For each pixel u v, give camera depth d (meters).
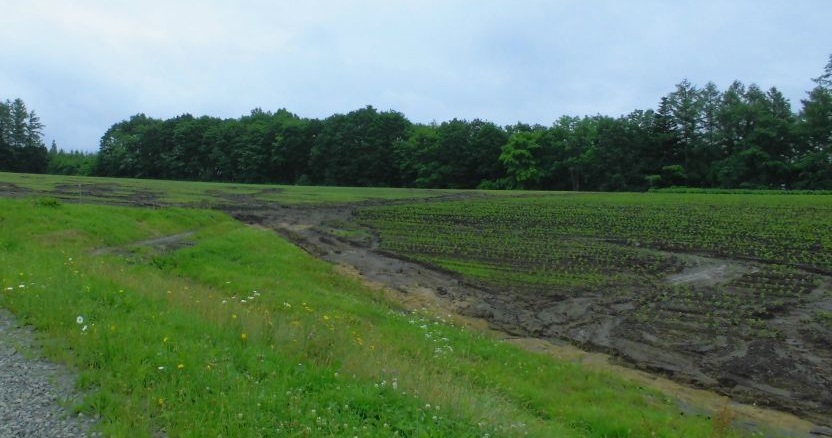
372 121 101.50
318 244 32.50
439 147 95.69
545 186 92.44
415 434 6.91
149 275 18.19
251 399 7.29
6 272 13.16
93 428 6.71
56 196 43.56
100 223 27.89
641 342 18.20
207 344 9.18
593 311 21.22
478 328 19.67
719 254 28.55
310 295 19.56
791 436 12.07
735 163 77.06
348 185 100.38
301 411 7.18
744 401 14.21
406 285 24.78
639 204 46.44
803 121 77.00
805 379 15.29
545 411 11.47
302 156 104.69
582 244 32.03
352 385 8.02
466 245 32.53
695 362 16.62
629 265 27.33
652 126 85.12
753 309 20.61
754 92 85.62
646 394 13.77
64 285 12.24
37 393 7.46
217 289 19.72
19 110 109.12
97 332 9.27
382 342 13.75
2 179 57.69
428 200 53.31
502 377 13.05
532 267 27.53
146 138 111.00
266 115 128.50
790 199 45.78
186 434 6.46
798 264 26.16
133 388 7.58
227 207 44.28
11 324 10.01
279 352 9.22
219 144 108.62
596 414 11.38
